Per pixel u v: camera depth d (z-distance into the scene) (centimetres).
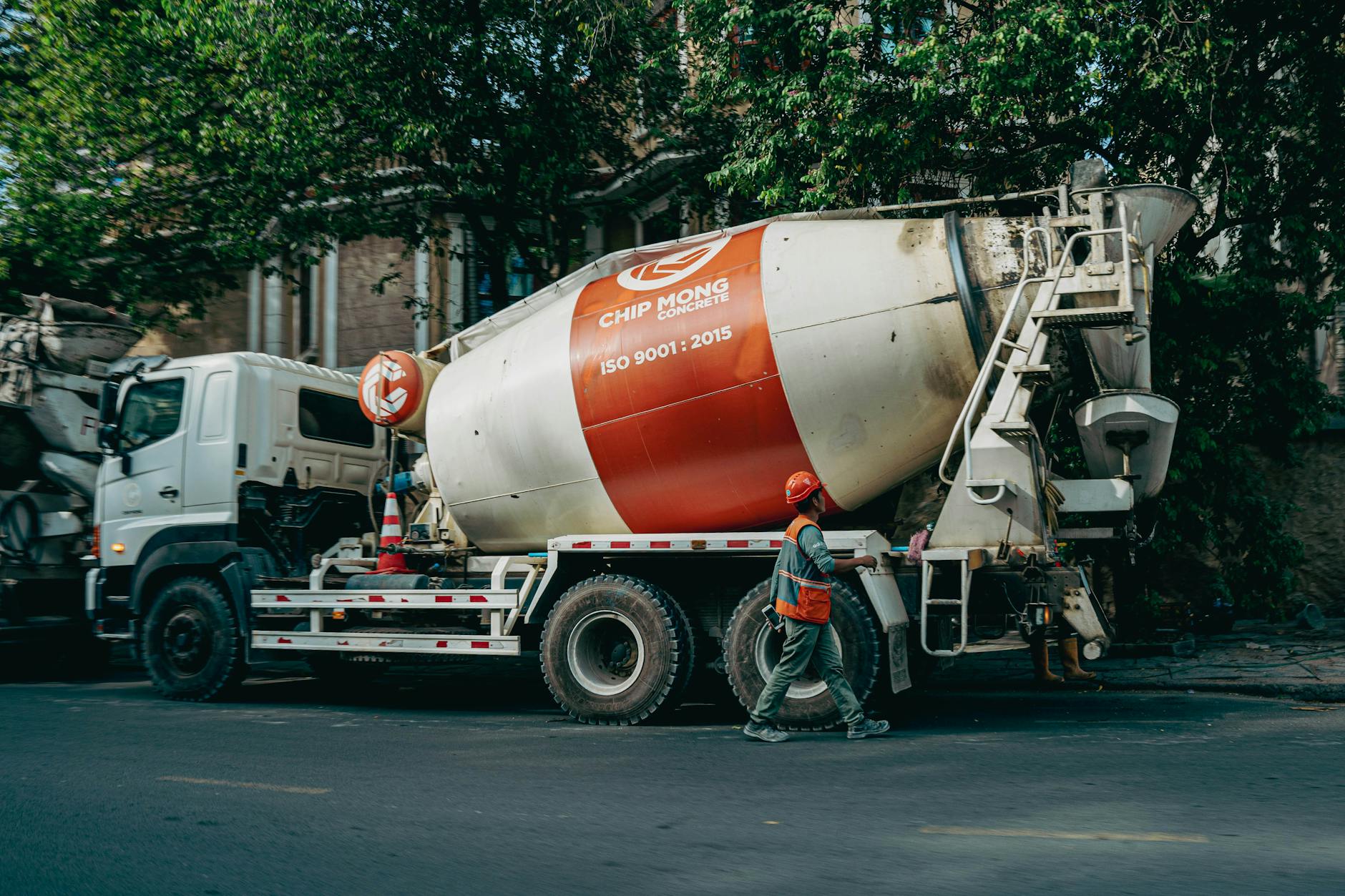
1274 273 1164
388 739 747
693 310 816
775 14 1114
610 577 820
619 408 837
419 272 1994
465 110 1383
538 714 905
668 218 1653
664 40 1478
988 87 1005
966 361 765
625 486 851
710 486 825
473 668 1303
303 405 1061
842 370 775
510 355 909
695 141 1563
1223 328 1141
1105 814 479
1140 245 752
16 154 1477
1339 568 1501
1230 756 618
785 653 707
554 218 1600
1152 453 764
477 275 1952
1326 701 877
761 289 796
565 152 1462
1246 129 1122
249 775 610
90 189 1527
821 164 1108
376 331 2038
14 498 1201
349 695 1078
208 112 1462
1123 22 1040
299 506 1041
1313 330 1176
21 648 1237
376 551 1049
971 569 734
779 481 811
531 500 898
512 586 895
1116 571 1160
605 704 807
